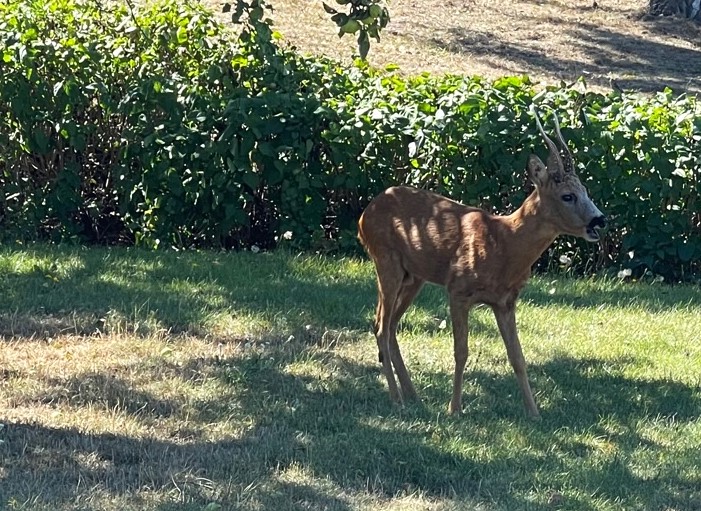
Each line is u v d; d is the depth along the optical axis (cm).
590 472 620
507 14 2264
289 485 590
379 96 1088
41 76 1070
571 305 955
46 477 588
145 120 1057
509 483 604
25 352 779
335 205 1091
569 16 2295
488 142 1027
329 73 1120
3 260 981
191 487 582
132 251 1048
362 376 770
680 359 832
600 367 811
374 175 1061
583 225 675
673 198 1045
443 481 605
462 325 707
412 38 2014
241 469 606
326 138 1048
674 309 955
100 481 586
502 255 692
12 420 658
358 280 984
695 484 614
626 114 1043
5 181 1099
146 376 743
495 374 785
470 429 676
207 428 663
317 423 677
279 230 1084
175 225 1078
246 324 858
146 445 634
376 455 630
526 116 1029
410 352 824
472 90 1063
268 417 684
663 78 1947
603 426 695
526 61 1977
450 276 707
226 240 1098
